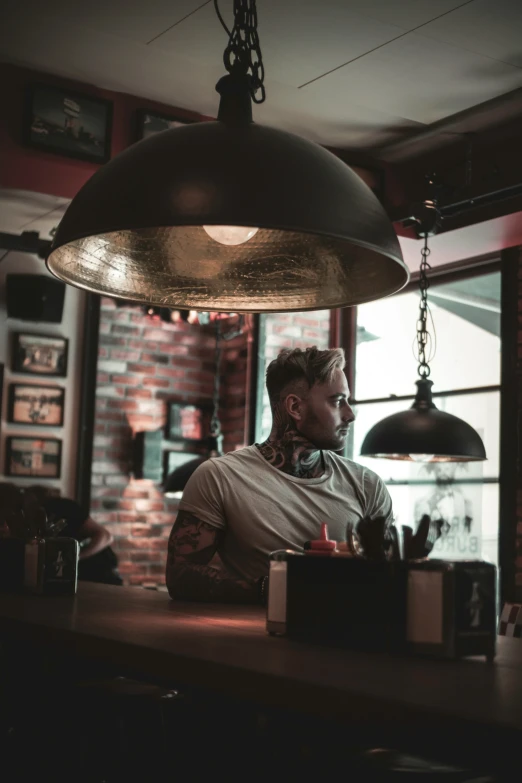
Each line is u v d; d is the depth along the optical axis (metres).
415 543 1.38
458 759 1.32
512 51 3.45
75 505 4.77
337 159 1.60
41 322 5.53
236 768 1.82
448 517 4.90
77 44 3.51
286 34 3.37
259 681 1.11
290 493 2.28
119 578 4.83
